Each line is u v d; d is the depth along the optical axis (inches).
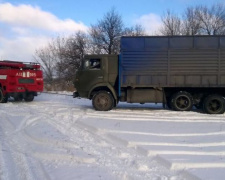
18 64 752.3
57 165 256.7
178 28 1704.0
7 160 269.3
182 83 559.8
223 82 552.4
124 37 569.0
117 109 608.4
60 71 1756.9
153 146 299.6
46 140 338.0
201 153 277.6
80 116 507.2
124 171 237.5
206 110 556.7
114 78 591.2
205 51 555.2
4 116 525.3
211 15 1705.2
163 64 562.6
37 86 781.9
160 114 534.3
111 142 329.7
